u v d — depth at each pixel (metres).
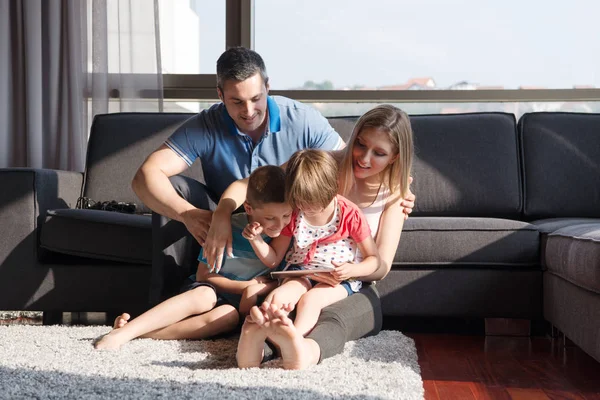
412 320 2.71
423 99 3.79
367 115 2.14
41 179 2.70
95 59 3.73
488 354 2.22
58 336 2.12
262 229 1.97
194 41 3.94
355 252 2.06
